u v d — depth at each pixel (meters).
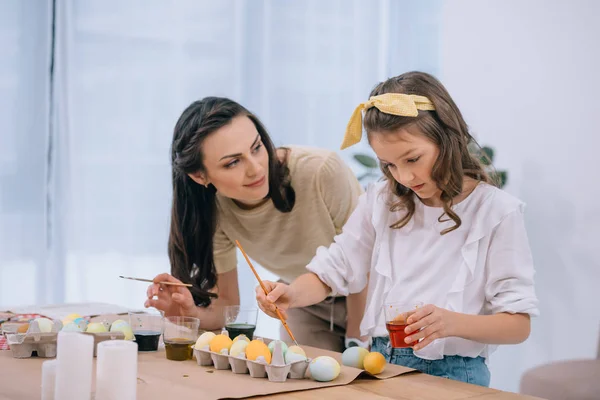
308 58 3.95
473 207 1.59
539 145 3.02
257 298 1.61
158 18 3.68
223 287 2.15
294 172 2.00
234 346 1.38
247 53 3.83
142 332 1.59
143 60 3.66
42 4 3.50
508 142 3.12
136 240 3.67
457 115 1.55
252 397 1.20
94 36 3.60
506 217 1.54
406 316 1.37
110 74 3.63
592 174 2.85
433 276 1.59
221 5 3.77
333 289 1.72
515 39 3.10
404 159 1.50
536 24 3.02
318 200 2.01
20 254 3.48
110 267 3.65
